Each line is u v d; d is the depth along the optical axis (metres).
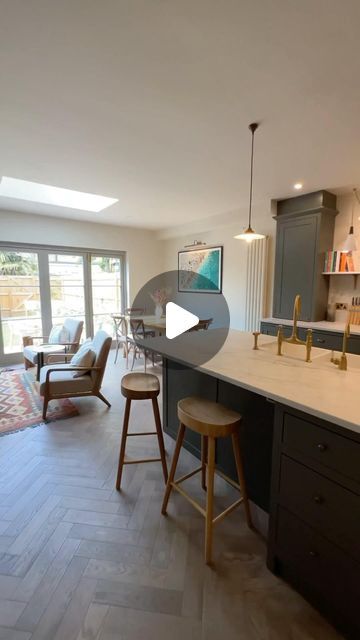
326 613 1.21
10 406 3.24
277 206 3.92
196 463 2.25
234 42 1.32
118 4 1.14
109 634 1.16
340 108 1.82
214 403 1.70
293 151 2.42
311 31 1.26
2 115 1.92
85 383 3.10
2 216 4.45
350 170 2.83
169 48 1.35
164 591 1.32
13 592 1.31
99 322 5.70
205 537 1.54
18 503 1.84
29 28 1.24
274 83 1.59
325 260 3.56
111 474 2.13
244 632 1.17
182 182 3.20
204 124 2.02
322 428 1.14
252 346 2.15
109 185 3.32
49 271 5.08
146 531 1.64
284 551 1.33
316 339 3.36
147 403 3.36
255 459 1.71
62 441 2.56
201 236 5.32
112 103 1.79
